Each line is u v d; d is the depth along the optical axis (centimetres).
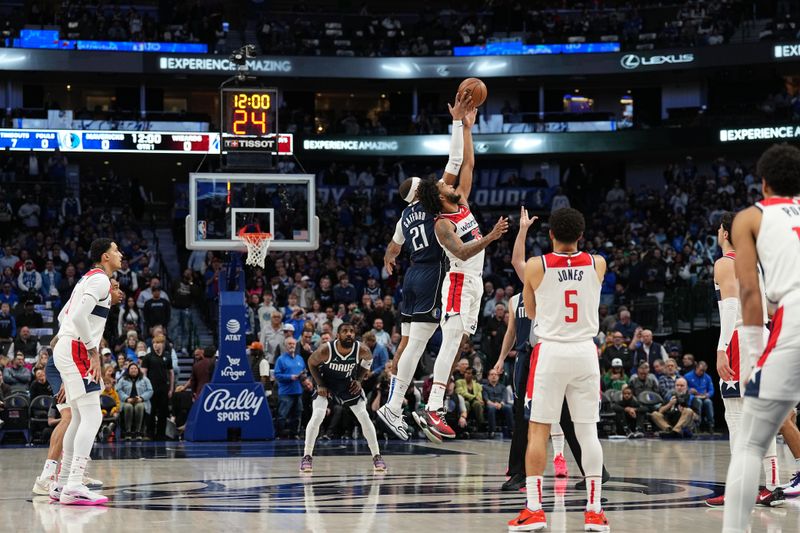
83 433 794
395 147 3027
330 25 3231
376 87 3366
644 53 3056
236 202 1564
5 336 1820
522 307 837
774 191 493
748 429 477
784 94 2984
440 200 675
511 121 3086
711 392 1747
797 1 3114
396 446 1458
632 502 783
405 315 703
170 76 3083
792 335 462
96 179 2997
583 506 760
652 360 1775
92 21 3009
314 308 1862
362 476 1002
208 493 854
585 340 624
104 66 2942
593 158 3284
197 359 1661
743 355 734
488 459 1214
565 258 625
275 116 1598
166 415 1602
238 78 1614
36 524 669
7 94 3181
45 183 2688
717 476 980
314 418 1041
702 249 2442
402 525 652
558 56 3095
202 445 1466
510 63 3109
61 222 2533
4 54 2880
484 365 1744
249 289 2152
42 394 1546
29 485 938
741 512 472
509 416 1681
